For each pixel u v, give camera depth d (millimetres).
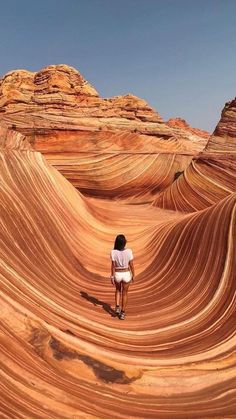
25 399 4266
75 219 13398
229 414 4844
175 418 4676
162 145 36438
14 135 15477
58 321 6289
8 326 5395
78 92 36812
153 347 6430
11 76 36125
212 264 8703
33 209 10539
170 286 9078
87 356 5500
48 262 9180
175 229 11469
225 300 7668
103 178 27391
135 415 4594
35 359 5074
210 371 5680
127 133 32656
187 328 7180
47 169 14133
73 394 4652
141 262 11203
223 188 21094
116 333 6719
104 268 11023
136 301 8539
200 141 54969
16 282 6809
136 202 27266
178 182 23562
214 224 9609
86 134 31156
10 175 10820
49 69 36594
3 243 7906
